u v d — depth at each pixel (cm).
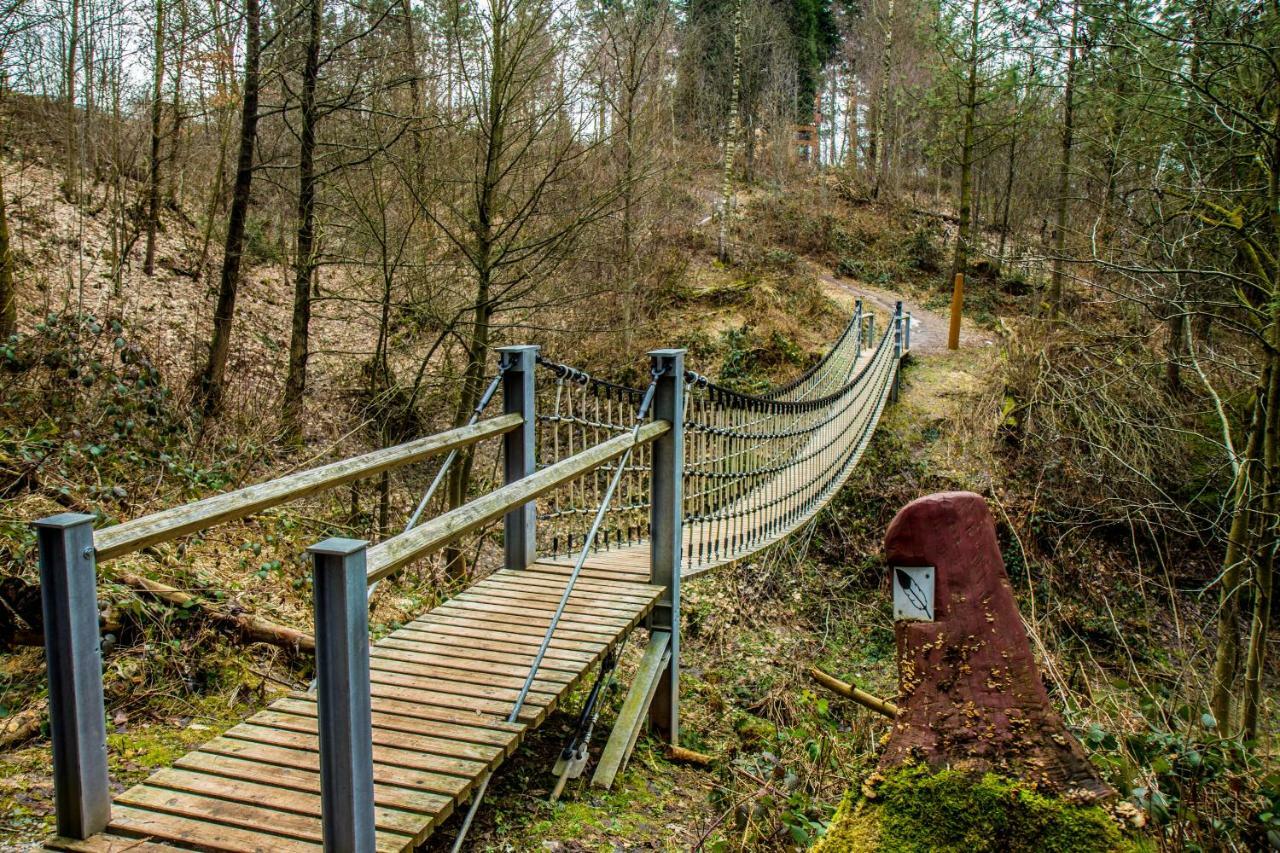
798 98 3591
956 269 1683
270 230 1638
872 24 3219
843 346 1341
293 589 534
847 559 1098
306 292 966
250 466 703
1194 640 955
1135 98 734
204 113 1206
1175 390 1177
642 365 1388
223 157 1300
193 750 280
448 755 285
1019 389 1269
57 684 217
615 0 1309
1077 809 221
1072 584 1055
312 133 960
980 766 229
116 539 216
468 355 941
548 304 931
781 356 1537
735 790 407
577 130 916
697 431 546
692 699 681
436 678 349
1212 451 1105
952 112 1717
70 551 208
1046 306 1411
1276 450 649
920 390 1438
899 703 246
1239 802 309
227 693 397
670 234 1852
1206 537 1092
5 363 622
